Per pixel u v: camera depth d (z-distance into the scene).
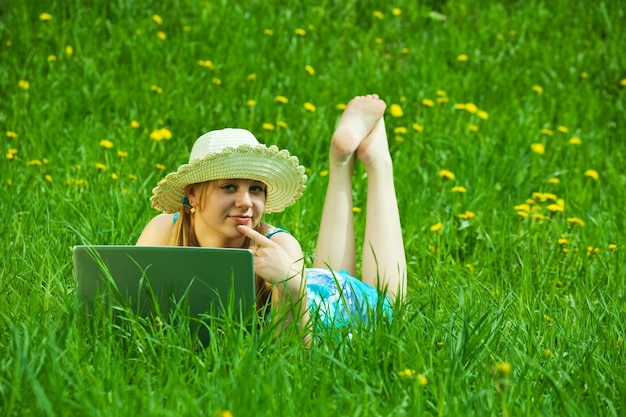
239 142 4.94
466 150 9.17
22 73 10.09
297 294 4.61
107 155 8.15
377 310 4.55
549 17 13.10
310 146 9.18
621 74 11.84
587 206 8.42
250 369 3.87
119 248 4.34
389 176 5.82
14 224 6.39
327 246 5.75
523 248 6.89
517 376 4.28
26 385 3.73
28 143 8.66
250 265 4.30
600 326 4.97
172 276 4.37
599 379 4.33
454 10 13.04
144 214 6.80
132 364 4.25
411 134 9.62
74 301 4.39
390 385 4.03
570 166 9.37
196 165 4.69
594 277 6.33
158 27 11.59
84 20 11.38
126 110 9.66
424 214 7.72
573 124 10.54
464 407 3.86
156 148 8.62
